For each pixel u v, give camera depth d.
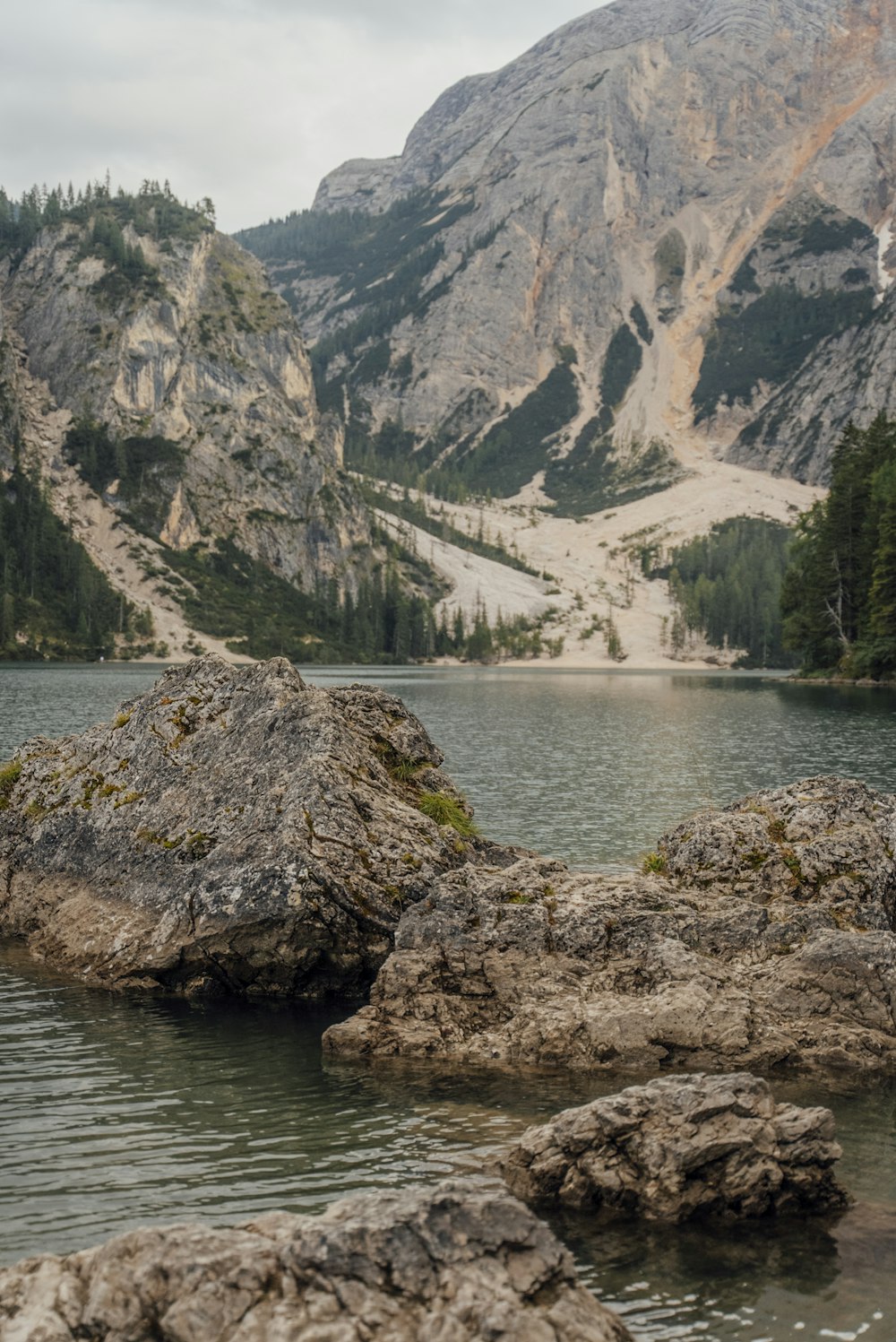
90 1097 15.99
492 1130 14.84
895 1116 15.64
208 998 21.27
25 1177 13.35
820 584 144.38
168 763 25.50
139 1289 9.26
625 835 37.28
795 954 19.34
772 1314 10.86
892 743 70.88
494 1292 9.16
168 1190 13.05
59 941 23.31
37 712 86.31
